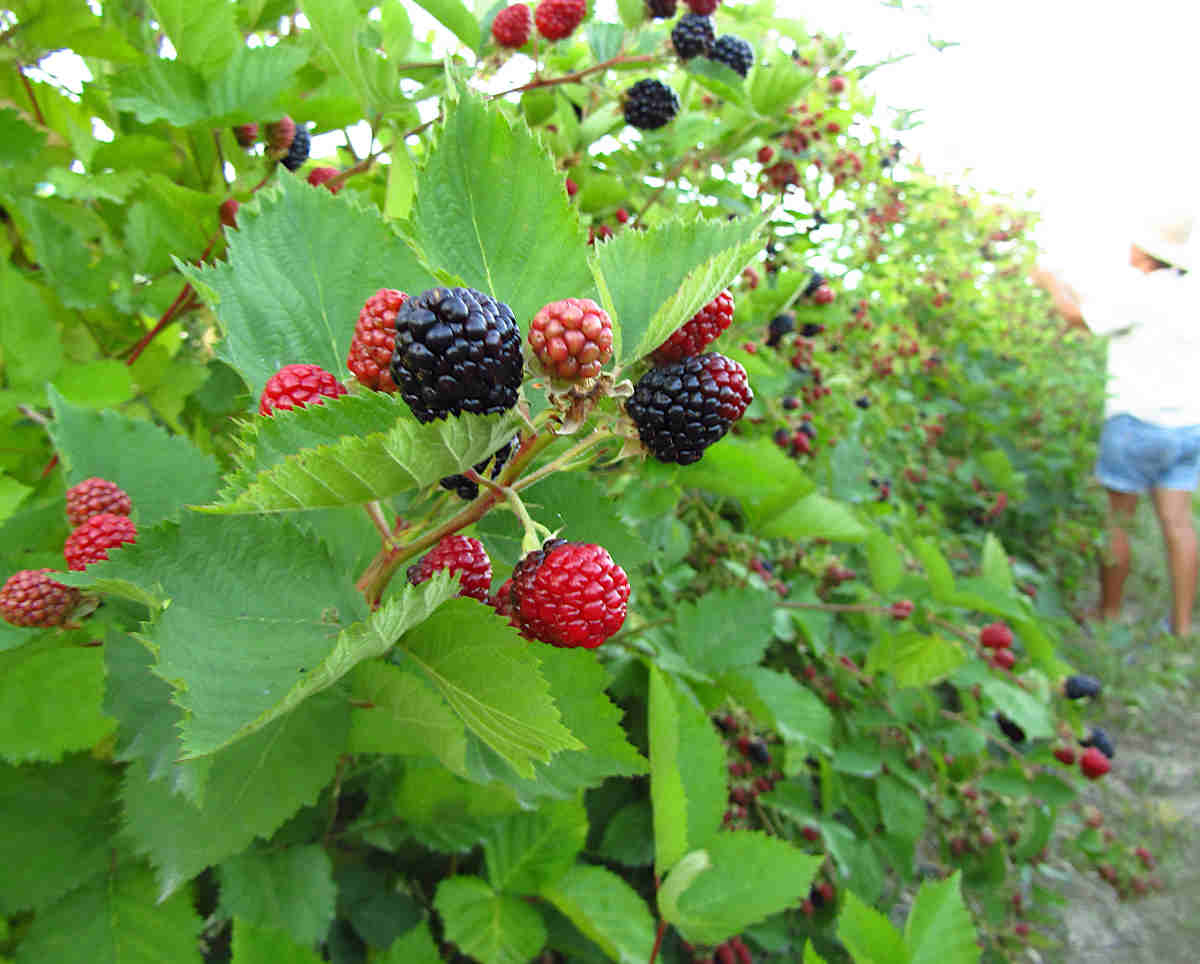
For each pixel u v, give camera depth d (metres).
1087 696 0.64
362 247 0.22
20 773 0.27
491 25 0.45
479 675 0.18
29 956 0.26
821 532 0.52
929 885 0.31
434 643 0.18
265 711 0.16
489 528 0.25
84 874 0.27
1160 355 1.27
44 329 0.31
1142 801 0.91
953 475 1.33
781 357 0.69
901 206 0.99
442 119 0.20
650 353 0.21
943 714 0.69
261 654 0.18
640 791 0.50
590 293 0.21
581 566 0.19
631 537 0.25
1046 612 1.20
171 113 0.33
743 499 0.52
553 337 0.17
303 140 0.39
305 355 0.21
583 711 0.26
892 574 0.63
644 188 0.56
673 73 0.53
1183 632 1.31
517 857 0.37
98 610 0.24
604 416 0.20
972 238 1.38
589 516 0.25
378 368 0.18
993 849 0.66
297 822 0.33
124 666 0.22
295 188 0.21
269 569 0.20
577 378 0.17
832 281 0.91
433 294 0.16
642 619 0.51
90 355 0.39
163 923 0.28
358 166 0.39
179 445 0.27
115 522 0.23
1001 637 0.62
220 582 0.19
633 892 0.37
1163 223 1.25
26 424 0.34
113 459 0.26
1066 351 1.67
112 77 0.32
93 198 0.35
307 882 0.31
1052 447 1.49
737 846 0.31
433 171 0.20
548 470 0.20
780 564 0.73
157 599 0.18
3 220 0.37
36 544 0.30
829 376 0.87
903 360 1.18
